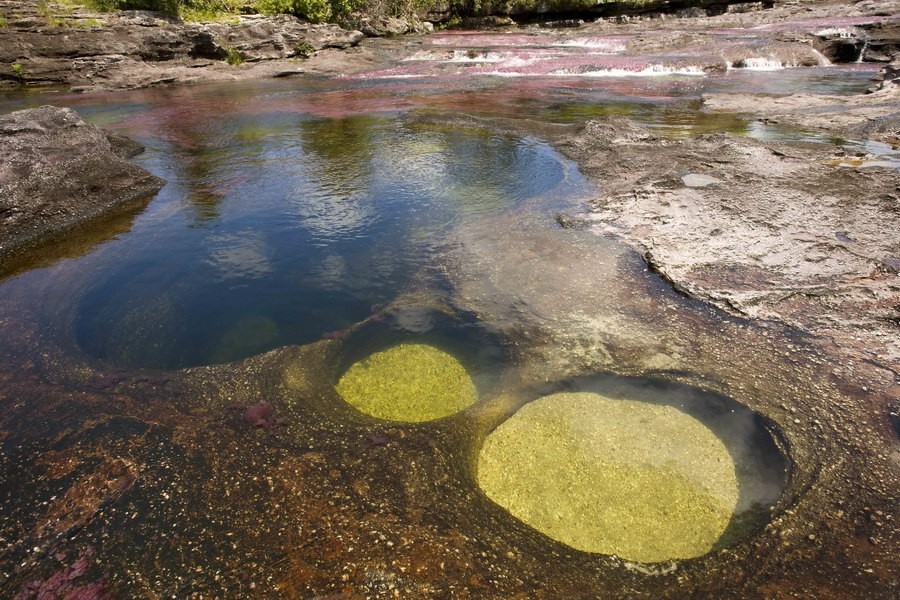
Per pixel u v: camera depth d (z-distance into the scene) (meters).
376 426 3.78
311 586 2.67
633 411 3.86
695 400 3.91
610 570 2.80
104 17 22.52
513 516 3.14
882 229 6.02
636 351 4.42
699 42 23.36
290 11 29.23
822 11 28.86
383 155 10.06
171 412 3.98
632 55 22.64
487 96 16.53
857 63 20.41
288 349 4.69
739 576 2.73
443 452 3.54
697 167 8.41
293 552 2.86
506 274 5.64
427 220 7.06
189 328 5.07
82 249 6.79
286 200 8.02
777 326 4.57
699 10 33.38
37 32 20.50
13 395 4.20
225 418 3.90
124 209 8.07
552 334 4.69
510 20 36.78
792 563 2.78
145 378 4.38
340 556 2.83
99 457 3.57
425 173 8.89
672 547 2.93
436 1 37.19
